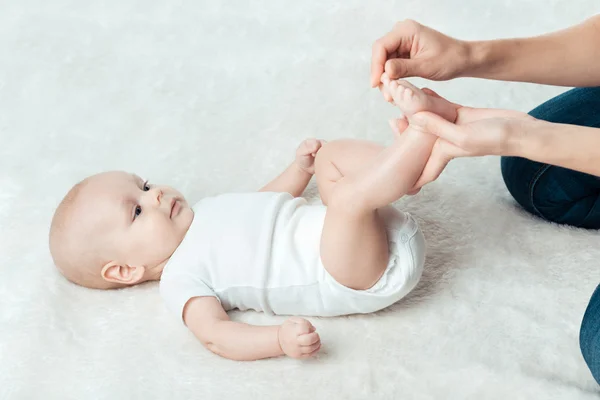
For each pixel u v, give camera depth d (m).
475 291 1.40
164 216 1.47
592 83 1.29
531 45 1.25
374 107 1.99
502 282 1.42
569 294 1.38
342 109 1.99
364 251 1.27
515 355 1.26
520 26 2.28
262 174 1.79
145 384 1.26
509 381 1.21
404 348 1.29
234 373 1.28
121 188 1.51
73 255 1.48
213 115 2.01
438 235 1.54
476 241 1.52
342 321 1.38
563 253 1.48
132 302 1.47
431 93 1.19
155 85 2.14
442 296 1.40
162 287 1.41
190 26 2.37
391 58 1.24
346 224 1.25
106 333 1.39
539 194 1.52
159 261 1.49
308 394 1.22
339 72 2.13
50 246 1.51
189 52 2.27
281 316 1.42
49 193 1.76
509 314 1.34
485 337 1.30
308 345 1.24
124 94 2.12
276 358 1.31
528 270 1.44
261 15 2.40
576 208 1.52
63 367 1.32
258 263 1.38
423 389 1.21
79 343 1.37
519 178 1.53
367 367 1.26
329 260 1.30
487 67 1.24
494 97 1.98
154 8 2.46
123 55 2.27
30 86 2.16
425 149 1.14
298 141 1.89
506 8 2.34
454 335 1.31
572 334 1.30
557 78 1.27
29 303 1.44
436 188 1.68
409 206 1.62
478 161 1.77
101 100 2.10
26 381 1.29
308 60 2.19
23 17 2.43
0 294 1.48
